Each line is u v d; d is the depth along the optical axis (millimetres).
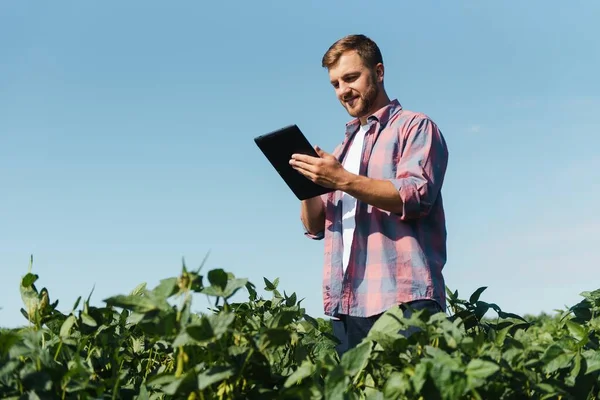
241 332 2381
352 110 3859
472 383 2035
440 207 3637
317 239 4137
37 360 2271
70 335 2652
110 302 2199
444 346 2375
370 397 2262
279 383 2455
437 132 3635
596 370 2562
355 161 3920
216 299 2311
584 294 3621
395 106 3828
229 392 2258
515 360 2352
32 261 2674
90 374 2348
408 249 3467
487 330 3213
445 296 3516
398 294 3422
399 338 2334
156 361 3111
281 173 3666
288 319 2404
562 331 3588
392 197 3373
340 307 3643
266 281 3498
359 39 3863
